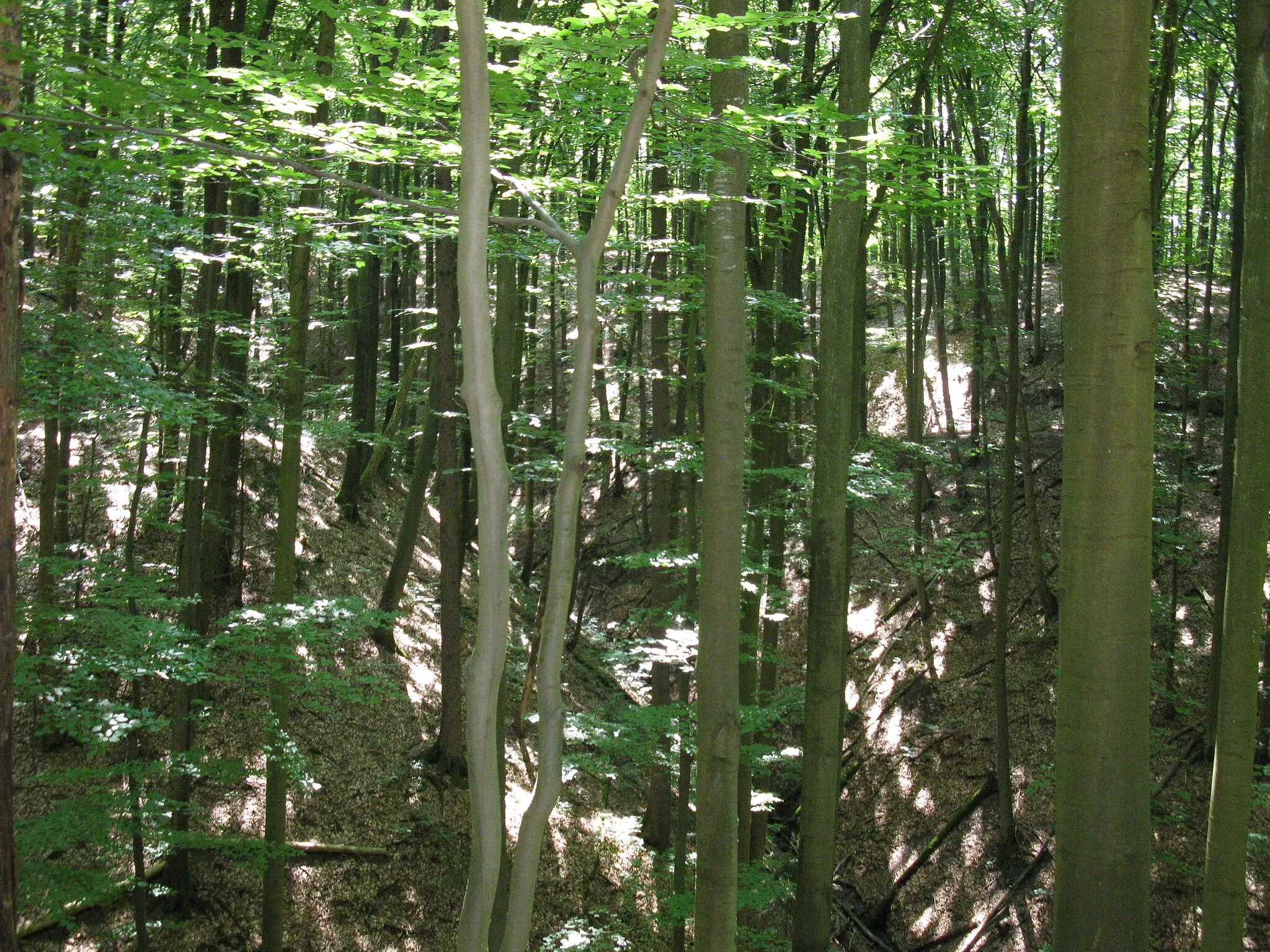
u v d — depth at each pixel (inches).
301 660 270.2
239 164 175.6
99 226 255.0
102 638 242.1
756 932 306.0
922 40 392.2
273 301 379.2
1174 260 609.6
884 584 633.0
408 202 142.5
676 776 418.9
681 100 179.8
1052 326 748.0
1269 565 411.8
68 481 436.1
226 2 342.3
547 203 255.8
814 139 208.7
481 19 109.0
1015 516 612.7
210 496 368.2
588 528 759.1
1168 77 393.7
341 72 243.4
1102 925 112.3
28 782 337.4
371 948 338.6
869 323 888.9
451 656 418.0
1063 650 117.6
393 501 685.9
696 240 381.4
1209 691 405.1
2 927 165.3
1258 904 364.8
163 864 322.0
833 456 227.9
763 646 371.2
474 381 110.8
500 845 112.0
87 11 284.7
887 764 520.4
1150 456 115.0
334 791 391.2
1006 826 437.4
